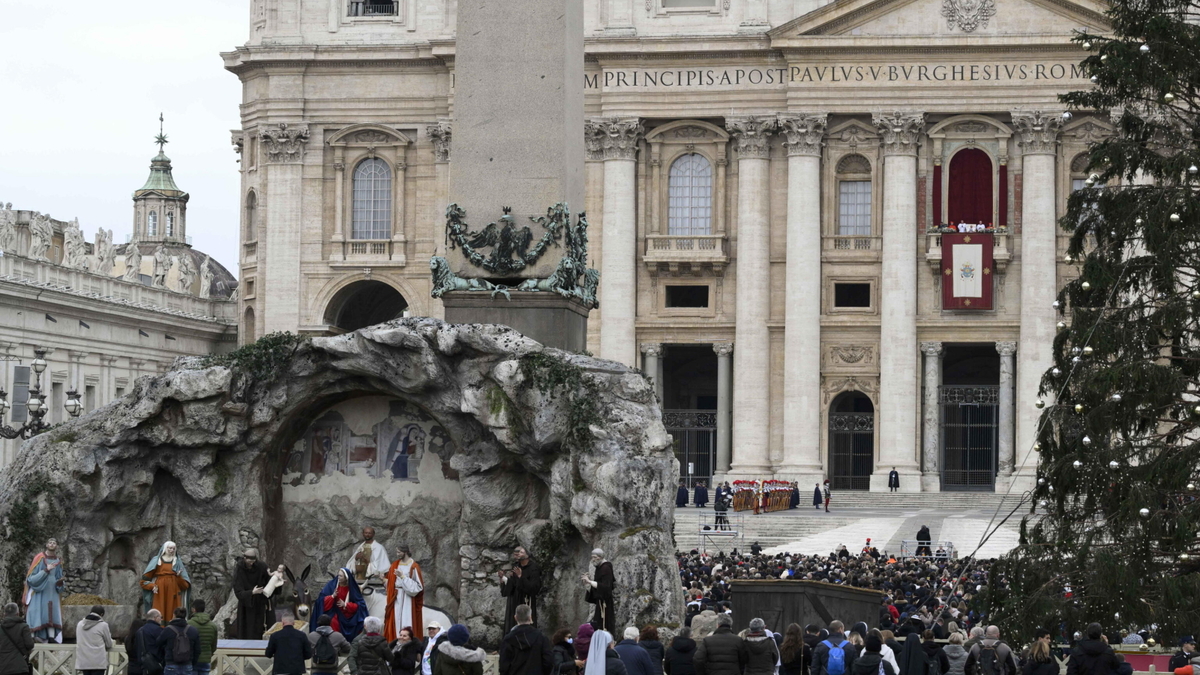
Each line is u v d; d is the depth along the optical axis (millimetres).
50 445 33250
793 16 89562
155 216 147875
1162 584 31891
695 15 90312
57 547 30422
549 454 32219
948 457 90750
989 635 25453
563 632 25000
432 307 92438
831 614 32125
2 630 25266
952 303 88000
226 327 102250
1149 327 35188
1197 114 37625
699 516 71438
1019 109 87250
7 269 73688
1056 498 34531
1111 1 38844
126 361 87875
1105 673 24312
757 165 89750
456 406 32781
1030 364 87375
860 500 85062
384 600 31297
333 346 33031
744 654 24203
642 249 91375
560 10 34250
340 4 93625
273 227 93688
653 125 91188
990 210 88500
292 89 93438
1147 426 35656
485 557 32938
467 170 34344
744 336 89750
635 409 32031
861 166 90000
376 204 93625
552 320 33906
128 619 32281
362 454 34312
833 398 90000
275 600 32062
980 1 87188
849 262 89688
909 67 88062
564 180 34250
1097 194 37719
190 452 33625
